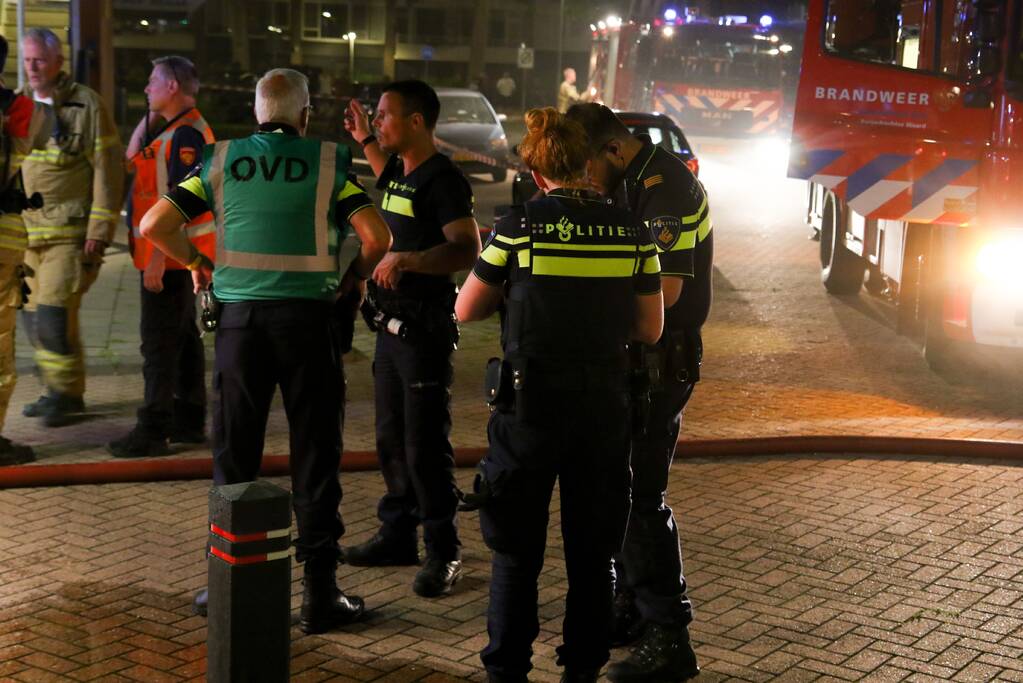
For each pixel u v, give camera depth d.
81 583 5.05
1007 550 5.62
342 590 5.08
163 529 5.68
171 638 4.57
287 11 70.75
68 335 7.32
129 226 6.68
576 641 4.08
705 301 4.38
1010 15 8.34
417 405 4.99
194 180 4.68
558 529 5.78
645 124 16.94
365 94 28.39
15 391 7.69
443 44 74.44
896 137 8.63
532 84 53.34
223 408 4.73
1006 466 6.91
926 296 9.84
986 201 8.55
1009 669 4.44
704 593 5.09
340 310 4.77
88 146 6.97
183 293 6.77
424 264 4.88
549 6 71.69
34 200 6.37
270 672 3.26
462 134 23.56
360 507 6.10
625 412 3.99
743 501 6.26
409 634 4.68
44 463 6.57
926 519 6.02
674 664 4.30
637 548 4.30
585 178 3.97
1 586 5.00
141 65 54.00
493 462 3.95
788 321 11.39
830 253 12.77
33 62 6.78
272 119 4.74
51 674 4.27
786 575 5.29
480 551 5.55
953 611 4.94
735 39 22.55
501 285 3.96
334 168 4.67
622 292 3.94
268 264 4.62
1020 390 8.88
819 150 8.74
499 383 3.88
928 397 8.66
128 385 8.28
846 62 8.62
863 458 7.02
